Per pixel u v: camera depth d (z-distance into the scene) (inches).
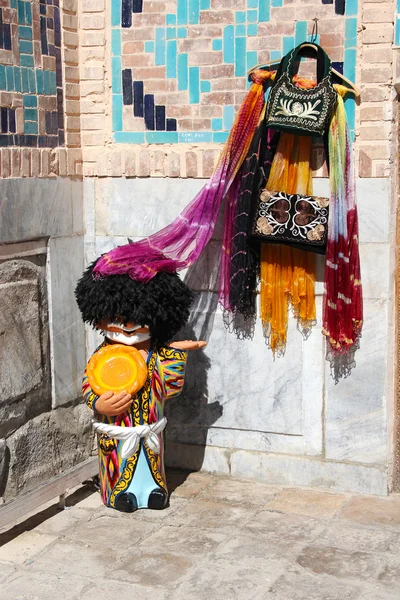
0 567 159.3
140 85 199.3
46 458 195.2
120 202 204.5
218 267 199.3
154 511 184.9
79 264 206.7
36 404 192.5
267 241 185.6
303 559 161.0
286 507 187.0
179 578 153.9
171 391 186.2
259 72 186.2
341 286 183.0
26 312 186.9
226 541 169.3
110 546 167.5
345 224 181.5
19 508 166.6
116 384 177.9
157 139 200.1
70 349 204.1
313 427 197.6
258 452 203.0
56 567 159.0
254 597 146.9
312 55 185.5
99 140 204.2
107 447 185.3
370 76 181.5
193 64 194.9
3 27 175.0
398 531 173.9
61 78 196.4
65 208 199.6
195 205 189.3
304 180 186.2
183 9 193.8
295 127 178.7
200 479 204.5
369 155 183.6
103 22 199.3
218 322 201.9
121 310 176.4
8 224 177.5
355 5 180.9
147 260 179.3
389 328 189.0
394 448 195.8
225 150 187.6
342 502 189.8
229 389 203.6
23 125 182.5
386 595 147.4
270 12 187.6
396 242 188.7
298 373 196.9
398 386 193.8
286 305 193.6
